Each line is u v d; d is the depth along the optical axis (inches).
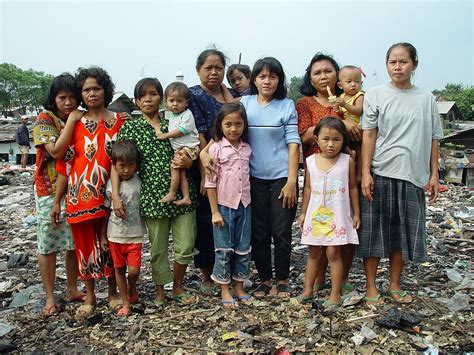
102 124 159.8
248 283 190.1
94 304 166.9
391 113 151.9
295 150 164.6
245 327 147.4
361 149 160.9
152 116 164.2
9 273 226.4
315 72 168.9
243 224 163.9
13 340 147.3
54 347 141.9
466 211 358.0
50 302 166.9
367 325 145.0
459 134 1051.9
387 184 154.6
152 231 161.3
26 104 2615.7
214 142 163.5
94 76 155.9
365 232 156.4
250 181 169.9
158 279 165.3
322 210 155.8
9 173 631.8
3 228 334.6
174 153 161.0
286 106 167.2
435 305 160.7
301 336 141.6
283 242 168.9
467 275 198.2
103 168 156.8
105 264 162.7
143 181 158.7
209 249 180.2
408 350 132.6
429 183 157.9
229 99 184.2
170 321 154.4
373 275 161.3
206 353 134.3
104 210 157.6
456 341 137.0
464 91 2005.4
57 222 161.5
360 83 166.6
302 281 195.0
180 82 161.5
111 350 138.4
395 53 151.3
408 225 153.8
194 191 166.7
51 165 162.1
